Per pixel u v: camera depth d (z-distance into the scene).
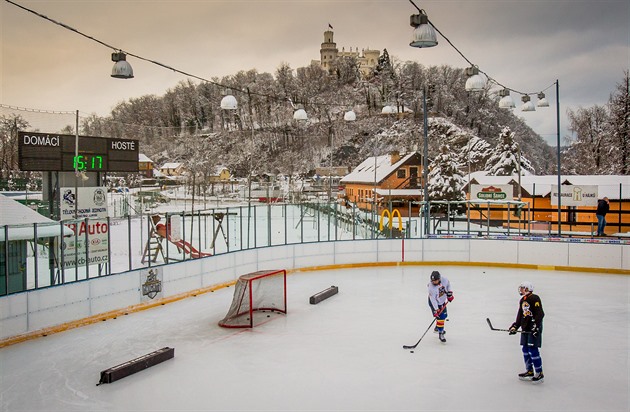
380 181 52.53
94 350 13.07
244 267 21.42
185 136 110.56
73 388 10.66
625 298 18.23
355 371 11.58
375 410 9.55
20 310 13.70
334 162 105.38
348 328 14.94
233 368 11.82
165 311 16.97
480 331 14.55
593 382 10.88
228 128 117.06
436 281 13.51
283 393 10.38
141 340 13.92
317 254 24.05
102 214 20.33
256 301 16.83
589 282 20.94
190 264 19.00
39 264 21.45
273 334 14.43
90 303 15.52
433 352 12.81
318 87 153.88
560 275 22.44
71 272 20.09
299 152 109.75
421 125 107.81
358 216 29.20
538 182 35.81
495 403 9.84
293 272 23.31
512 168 52.72
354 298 18.58
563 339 13.83
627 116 51.69
